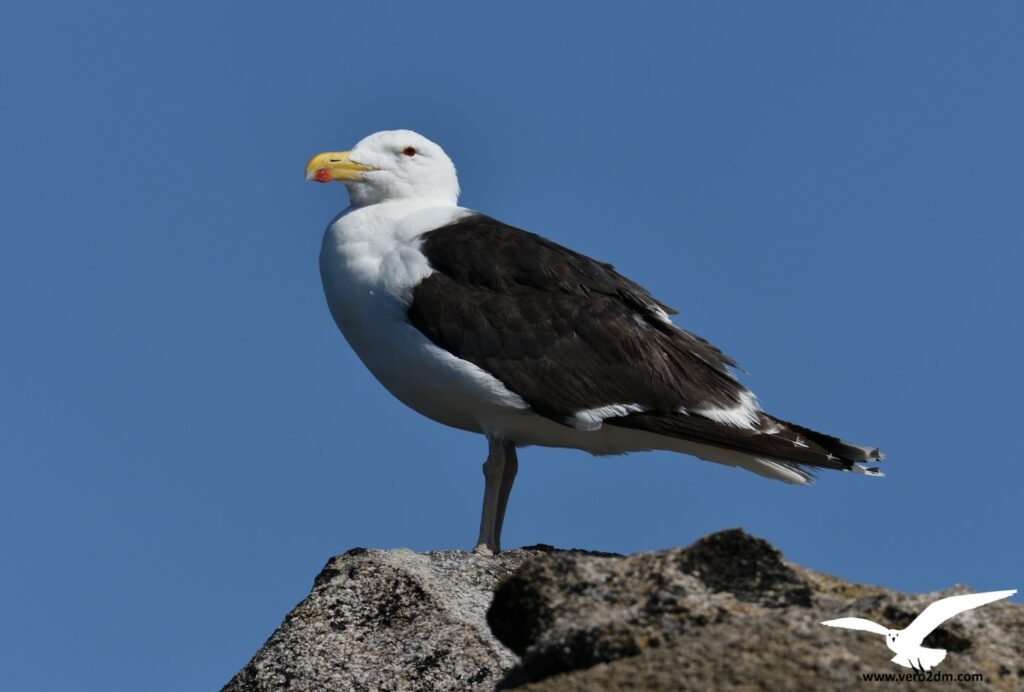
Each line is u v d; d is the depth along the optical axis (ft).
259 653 40.86
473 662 39.99
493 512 51.49
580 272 52.60
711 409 51.83
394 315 51.37
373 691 39.60
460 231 52.75
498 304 50.98
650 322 53.21
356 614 41.32
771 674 27.78
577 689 27.94
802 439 52.24
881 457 52.44
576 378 50.83
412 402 53.11
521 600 33.14
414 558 44.45
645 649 29.63
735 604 30.63
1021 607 31.65
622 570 32.37
